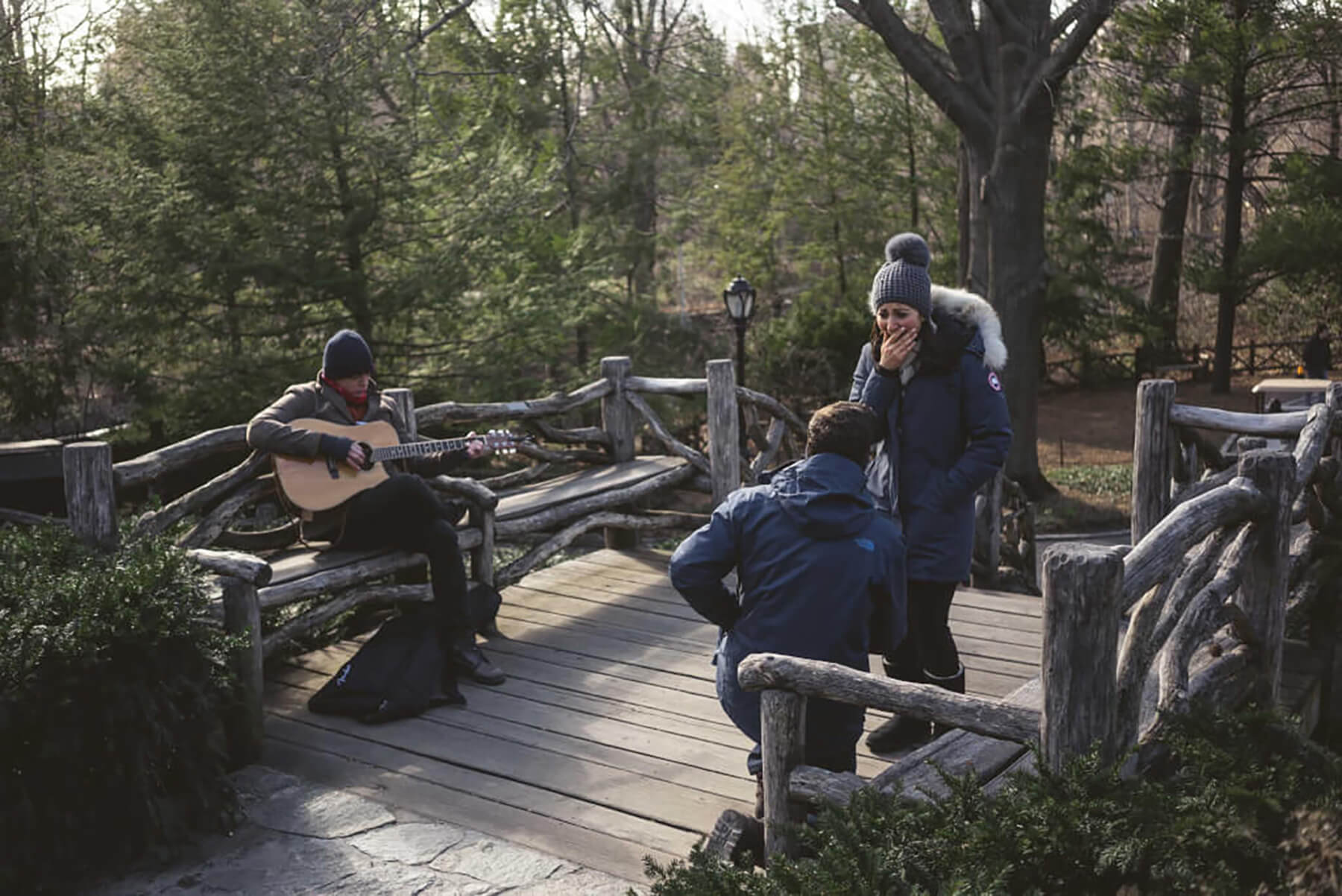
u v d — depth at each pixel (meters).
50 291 13.95
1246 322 33.41
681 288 31.50
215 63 14.05
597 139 21.67
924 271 3.76
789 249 30.00
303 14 13.01
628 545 7.55
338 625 5.88
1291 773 2.45
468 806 3.97
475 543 5.89
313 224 14.59
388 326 15.59
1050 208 23.83
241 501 5.20
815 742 3.20
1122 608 2.53
